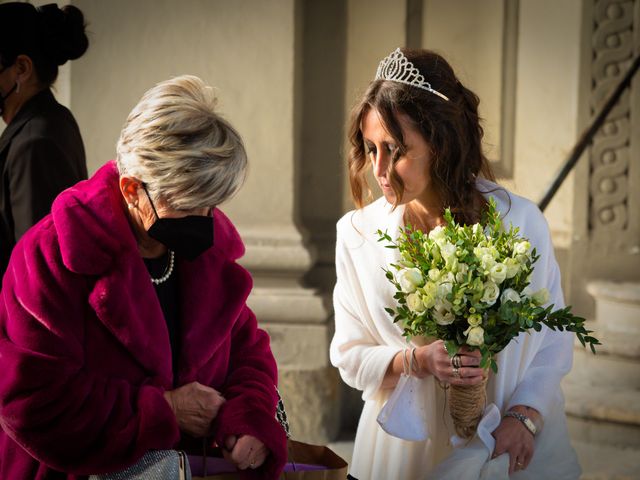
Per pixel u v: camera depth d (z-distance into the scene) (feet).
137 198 6.12
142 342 6.20
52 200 8.67
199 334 6.59
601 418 13.75
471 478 7.04
